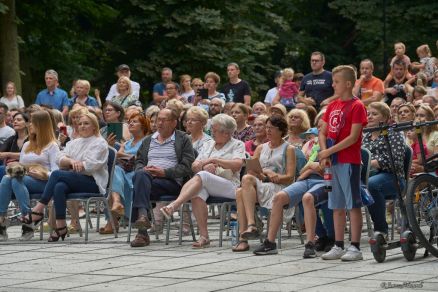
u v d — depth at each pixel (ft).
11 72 99.55
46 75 79.56
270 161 45.37
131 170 52.85
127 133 57.31
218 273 37.88
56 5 107.96
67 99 80.12
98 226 52.29
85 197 48.32
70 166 49.19
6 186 49.42
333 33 144.36
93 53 117.50
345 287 34.24
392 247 39.93
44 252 44.62
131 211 46.80
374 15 132.36
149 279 36.91
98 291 34.73
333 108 40.70
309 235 41.63
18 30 107.76
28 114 62.28
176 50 117.91
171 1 115.55
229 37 119.75
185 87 80.33
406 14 130.72
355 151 40.29
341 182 40.45
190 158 47.78
